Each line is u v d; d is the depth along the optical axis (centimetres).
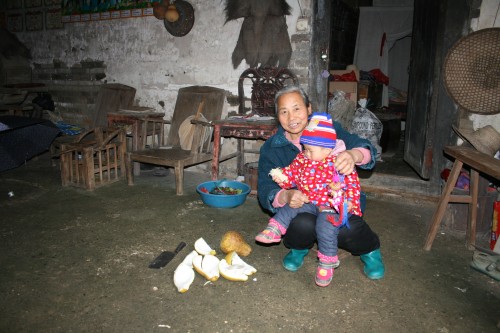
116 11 532
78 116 603
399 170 527
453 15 350
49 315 214
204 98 482
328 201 231
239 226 338
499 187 321
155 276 255
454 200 292
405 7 805
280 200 234
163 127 520
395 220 358
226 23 462
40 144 487
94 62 568
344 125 543
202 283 247
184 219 352
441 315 216
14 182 460
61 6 578
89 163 426
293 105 236
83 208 376
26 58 629
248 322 209
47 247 294
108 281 248
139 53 528
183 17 483
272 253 289
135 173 494
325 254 233
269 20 438
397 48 895
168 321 210
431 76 365
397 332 202
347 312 218
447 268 269
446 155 379
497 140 325
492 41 340
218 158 424
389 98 851
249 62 457
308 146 222
